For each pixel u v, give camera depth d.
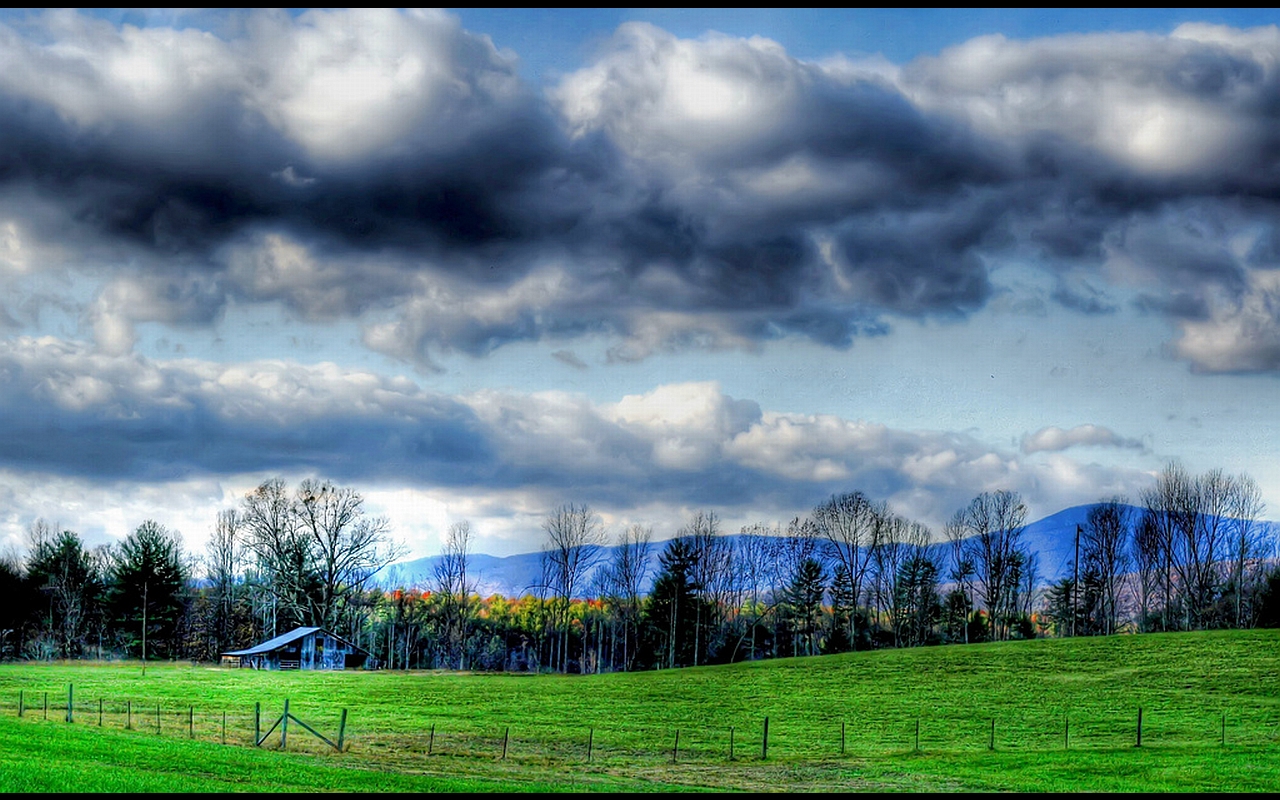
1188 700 69.12
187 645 149.12
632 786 45.97
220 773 41.09
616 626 157.12
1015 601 145.38
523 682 95.06
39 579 143.50
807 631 150.62
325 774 42.66
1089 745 58.03
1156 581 136.88
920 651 98.56
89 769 39.34
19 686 87.38
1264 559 125.31
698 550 145.12
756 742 62.50
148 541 143.38
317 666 122.75
